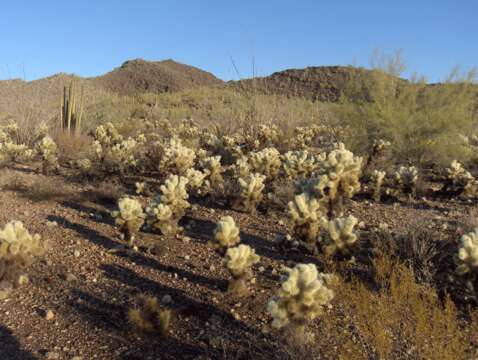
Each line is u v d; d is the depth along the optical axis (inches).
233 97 1261.1
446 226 242.2
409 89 453.1
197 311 157.9
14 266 172.2
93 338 139.5
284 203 287.0
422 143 415.5
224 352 129.2
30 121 619.2
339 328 143.7
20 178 358.0
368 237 227.9
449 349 117.3
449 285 172.9
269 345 136.7
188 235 239.1
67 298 164.7
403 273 163.0
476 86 437.1
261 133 525.3
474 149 435.8
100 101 1337.4
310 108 779.4
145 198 312.2
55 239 224.5
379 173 312.3
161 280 182.4
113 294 168.6
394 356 126.0
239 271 167.9
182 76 2790.4
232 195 288.2
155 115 1022.4
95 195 304.3
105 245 219.8
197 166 411.8
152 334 141.9
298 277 136.2
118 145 393.4
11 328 144.0
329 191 252.2
